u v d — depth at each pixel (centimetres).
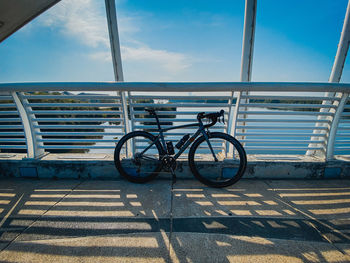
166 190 224
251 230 157
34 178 260
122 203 196
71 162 255
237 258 129
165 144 242
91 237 149
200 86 211
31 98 233
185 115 244
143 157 240
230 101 231
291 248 138
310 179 255
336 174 256
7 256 132
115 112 245
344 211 185
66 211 183
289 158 266
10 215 177
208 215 176
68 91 218
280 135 252
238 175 220
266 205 193
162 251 135
